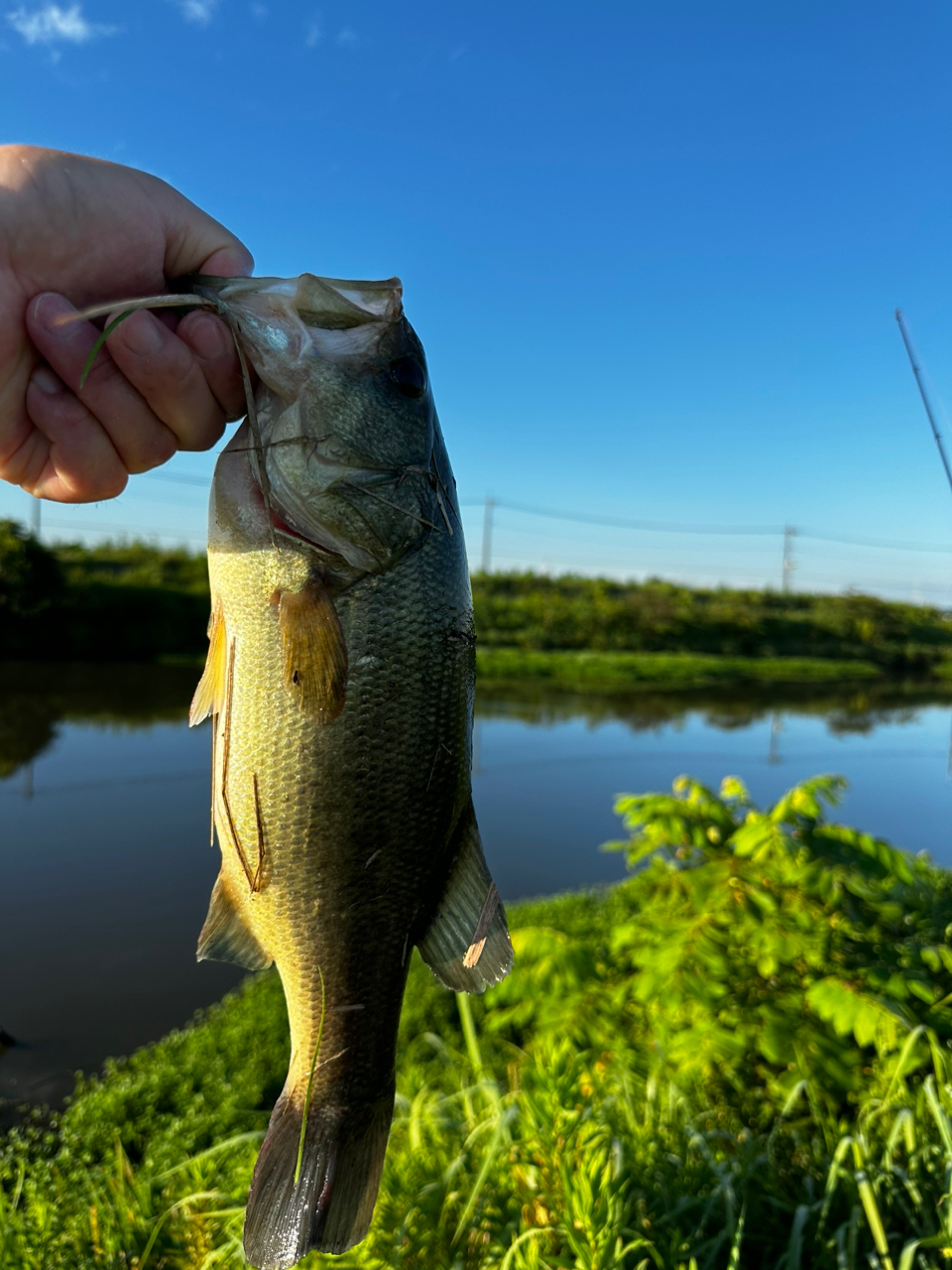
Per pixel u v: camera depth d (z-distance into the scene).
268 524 0.27
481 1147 0.44
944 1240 0.36
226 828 0.28
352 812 0.27
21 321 0.26
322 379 0.27
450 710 0.29
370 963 0.28
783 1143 0.48
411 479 0.28
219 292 0.27
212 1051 0.77
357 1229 0.27
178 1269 0.41
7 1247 0.41
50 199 0.26
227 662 0.28
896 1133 0.42
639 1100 0.51
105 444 0.28
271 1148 0.27
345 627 0.27
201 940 0.28
